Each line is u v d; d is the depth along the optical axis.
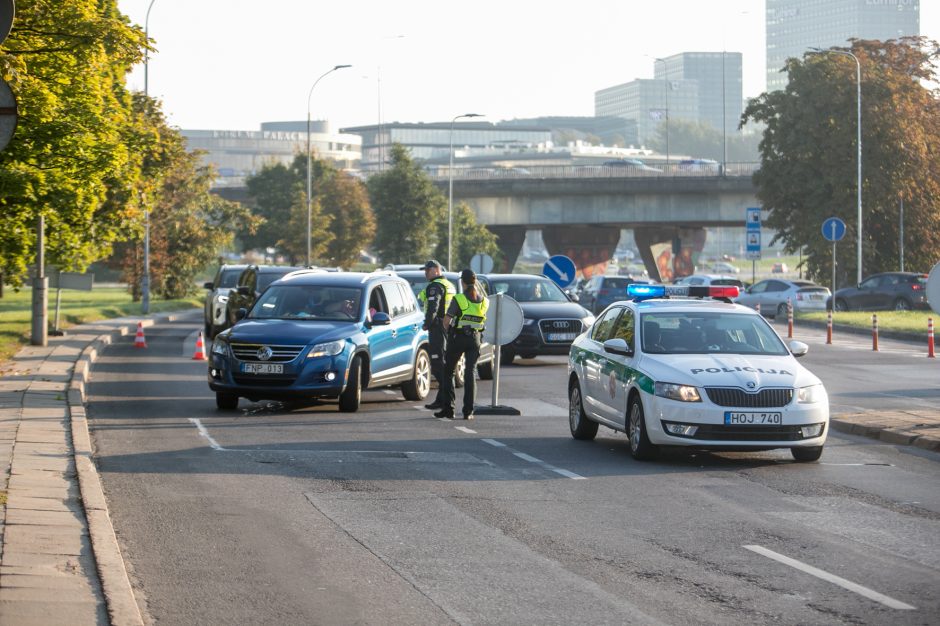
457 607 17.39
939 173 152.25
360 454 32.62
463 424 40.34
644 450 32.00
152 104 126.69
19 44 48.41
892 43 159.50
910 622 16.69
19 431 34.44
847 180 145.25
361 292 46.09
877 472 30.55
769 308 126.50
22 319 94.94
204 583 18.69
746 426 31.08
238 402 46.12
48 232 75.12
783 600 17.84
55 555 19.50
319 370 42.12
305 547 21.27
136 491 26.42
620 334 35.34
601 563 20.25
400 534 22.44
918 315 109.56
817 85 146.00
